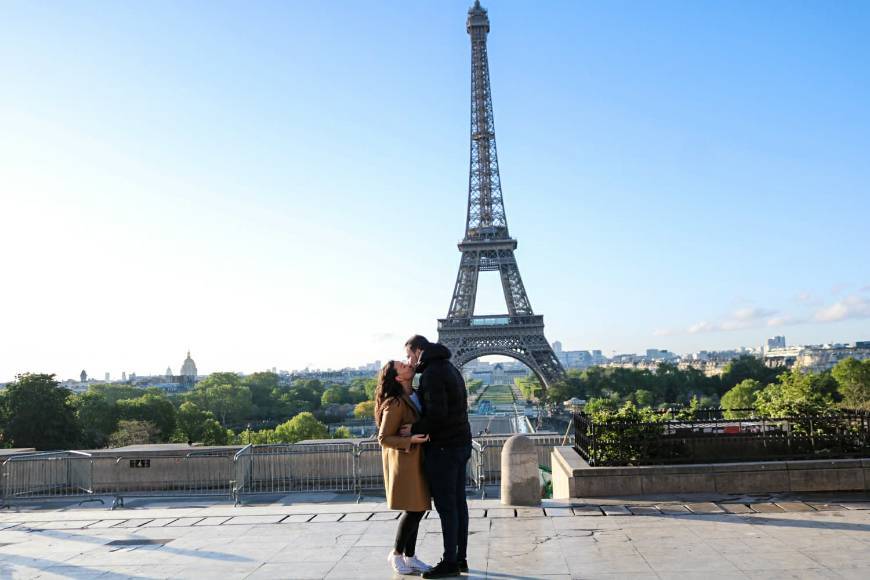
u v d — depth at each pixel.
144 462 39.44
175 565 17.88
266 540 20.33
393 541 19.77
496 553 18.02
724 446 26.23
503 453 24.30
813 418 26.45
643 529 19.97
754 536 18.81
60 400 119.00
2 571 17.78
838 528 19.44
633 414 27.05
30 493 37.78
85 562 18.52
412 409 16.81
